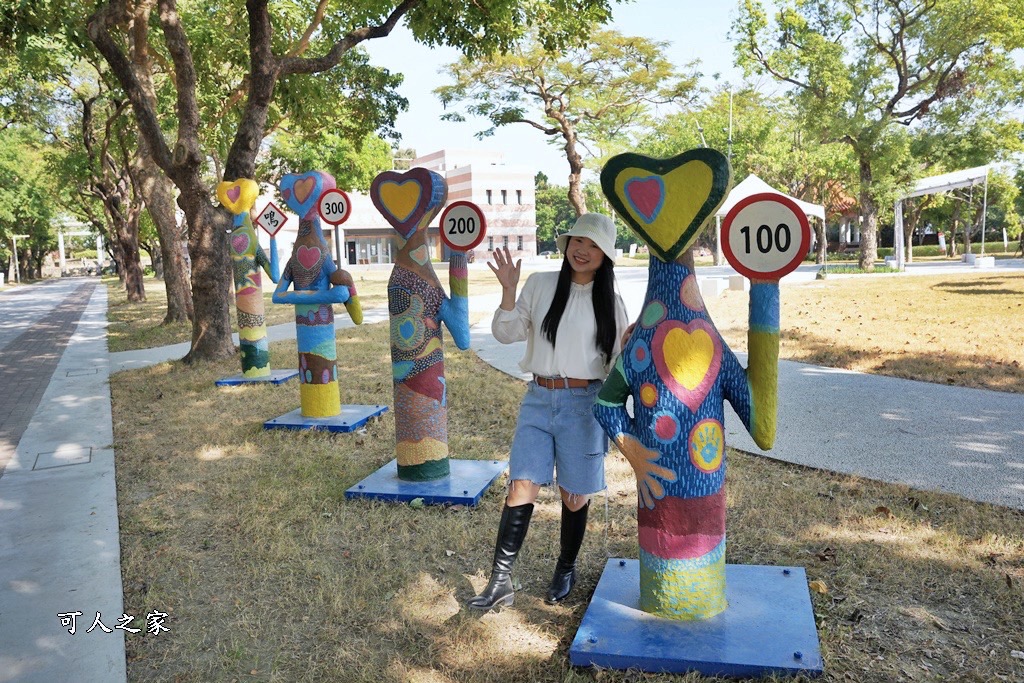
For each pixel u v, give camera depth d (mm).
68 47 12719
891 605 3230
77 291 38625
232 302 22688
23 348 14305
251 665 3020
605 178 2875
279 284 6688
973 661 2805
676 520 2934
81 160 22656
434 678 2873
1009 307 12578
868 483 4730
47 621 3404
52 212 43594
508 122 27750
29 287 49375
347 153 24375
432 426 4910
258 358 9047
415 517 4473
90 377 10242
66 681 2939
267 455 5910
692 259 2930
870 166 25359
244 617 3383
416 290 4832
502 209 58188
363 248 56156
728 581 3340
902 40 24469
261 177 24719
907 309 13086
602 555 3879
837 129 24516
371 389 8297
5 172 35562
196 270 10750
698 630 2934
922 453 5270
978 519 4078
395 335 4883
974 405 6531
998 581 3373
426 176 4727
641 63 27156
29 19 10133
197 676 2959
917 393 7066
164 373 10078
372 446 6082
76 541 4316
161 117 16906
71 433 6977
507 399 7477
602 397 2998
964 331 10383
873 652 2877
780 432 5953
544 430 3365
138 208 26000
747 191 17141
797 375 8141
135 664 3062
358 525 4359
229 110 16250
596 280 3287
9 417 7965
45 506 4938
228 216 10961
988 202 39094
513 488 3375
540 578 3656
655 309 2904
